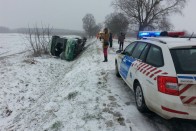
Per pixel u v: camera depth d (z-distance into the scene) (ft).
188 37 17.89
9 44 129.18
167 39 16.62
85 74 30.01
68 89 24.85
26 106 26.50
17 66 44.65
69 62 55.72
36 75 39.93
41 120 18.72
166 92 13.11
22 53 75.72
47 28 69.51
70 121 16.78
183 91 12.82
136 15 160.35
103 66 35.12
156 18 156.35
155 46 16.46
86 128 15.48
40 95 30.17
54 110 19.57
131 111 17.54
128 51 22.90
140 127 15.21
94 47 73.00
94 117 16.88
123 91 22.26
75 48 60.44
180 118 12.85
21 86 33.50
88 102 19.80
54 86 30.83
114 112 17.47
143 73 16.22
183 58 13.78
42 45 68.28
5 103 27.48
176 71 13.14
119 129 15.06
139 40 21.07
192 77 12.76
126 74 21.34
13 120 22.26
